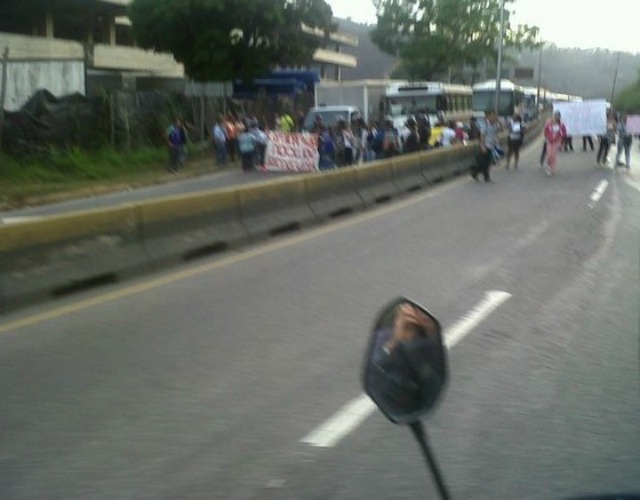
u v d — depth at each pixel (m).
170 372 7.57
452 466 5.54
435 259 13.38
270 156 33.12
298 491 5.17
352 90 48.69
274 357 8.03
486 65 85.25
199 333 8.90
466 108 57.69
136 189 27.69
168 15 45.25
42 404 6.74
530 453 5.77
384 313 2.81
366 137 32.88
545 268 12.61
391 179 22.92
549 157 29.52
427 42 77.25
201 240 13.55
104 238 11.43
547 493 5.12
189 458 5.68
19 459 5.68
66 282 10.62
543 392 7.06
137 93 35.78
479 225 17.25
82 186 27.11
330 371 7.59
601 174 29.88
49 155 29.64
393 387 2.76
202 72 46.19
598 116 39.03
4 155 28.38
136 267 11.83
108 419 6.42
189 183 29.22
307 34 48.50
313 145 32.69
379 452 5.77
